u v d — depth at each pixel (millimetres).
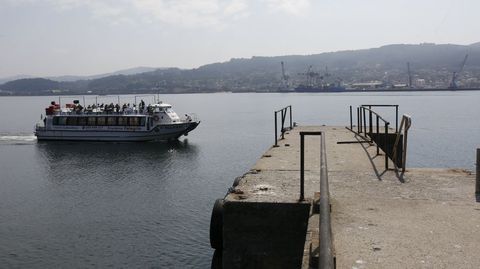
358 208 8062
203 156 50875
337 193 9109
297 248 8352
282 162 12664
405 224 7152
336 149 15031
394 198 8711
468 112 109500
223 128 83312
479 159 8984
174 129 65062
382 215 7645
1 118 132375
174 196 31953
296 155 13898
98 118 65625
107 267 19656
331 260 3199
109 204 30297
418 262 5668
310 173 11055
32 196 33375
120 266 19688
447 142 55594
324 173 5645
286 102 195750
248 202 8484
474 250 6035
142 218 26641
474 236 6570
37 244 22656
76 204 30562
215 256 12109
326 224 3881
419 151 48688
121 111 66625
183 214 27188
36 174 42625
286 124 87500
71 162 49344
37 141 68062
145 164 46656
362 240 6461
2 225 25969
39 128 68000
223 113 130625
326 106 152375
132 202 30594
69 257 20859
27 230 24953
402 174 10797
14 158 52875
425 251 6027
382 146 18281
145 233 23828
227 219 8562
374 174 10859
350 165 12047
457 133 65312
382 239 6492
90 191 34562
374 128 21984
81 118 66312
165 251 21156
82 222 26234
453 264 5598
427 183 9875
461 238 6496
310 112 121250
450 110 118562
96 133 65562
